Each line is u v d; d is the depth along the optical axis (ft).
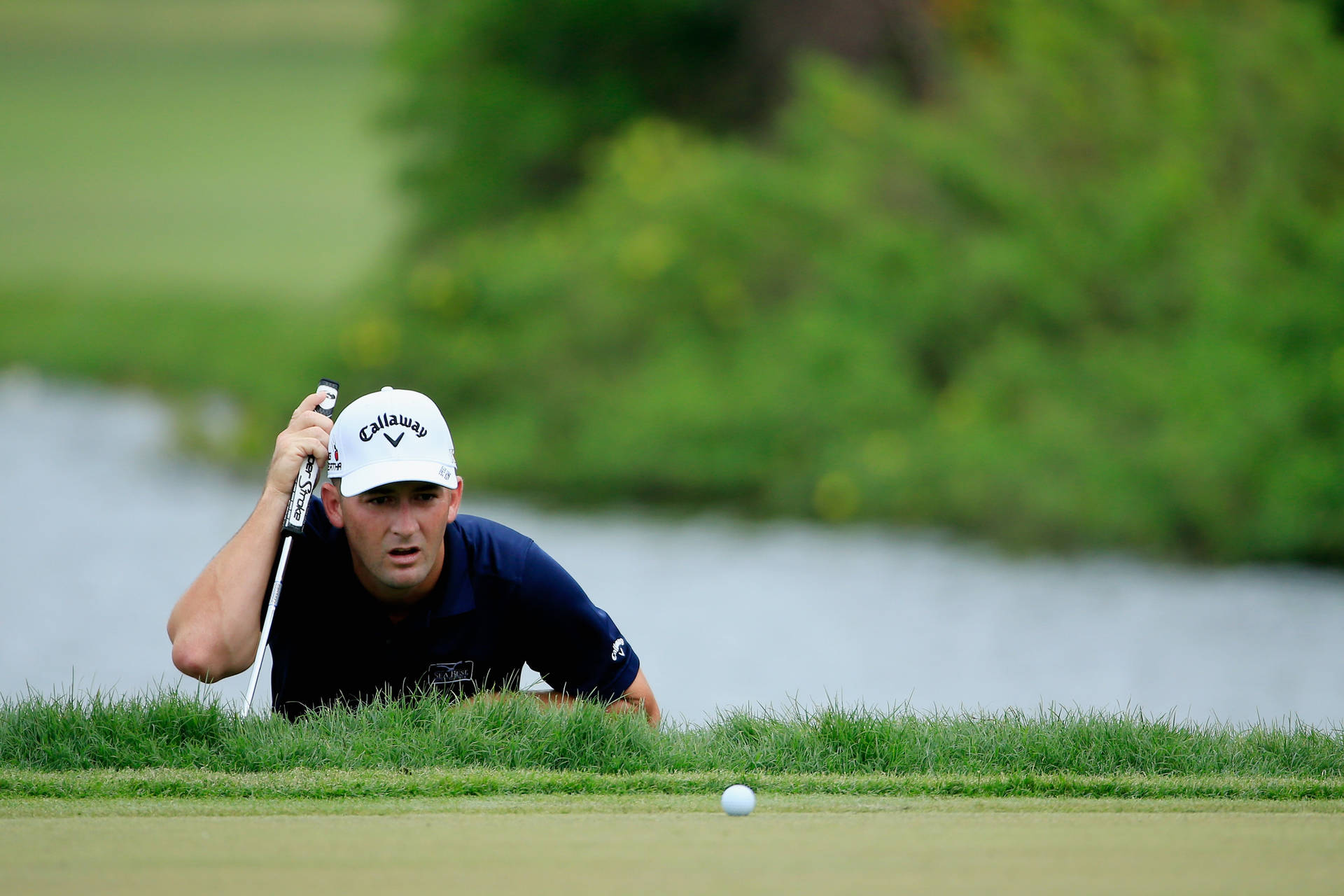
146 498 185.98
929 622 118.32
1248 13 193.36
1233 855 37.09
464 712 49.24
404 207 265.34
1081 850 37.50
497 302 213.05
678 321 204.23
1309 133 179.83
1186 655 108.37
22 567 137.39
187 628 52.24
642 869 35.27
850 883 34.22
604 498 193.06
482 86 260.42
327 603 54.03
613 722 48.96
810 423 185.78
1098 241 181.98
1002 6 220.43
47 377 361.10
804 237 205.77
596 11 255.70
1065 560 150.92
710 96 264.31
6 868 35.04
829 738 49.24
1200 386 158.61
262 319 393.29
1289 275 165.27
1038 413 168.86
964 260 187.62
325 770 45.47
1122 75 195.83
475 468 199.62
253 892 33.12
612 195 224.53
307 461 53.67
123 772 45.03
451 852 36.86
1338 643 112.06
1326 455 151.74
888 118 213.25
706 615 122.01
